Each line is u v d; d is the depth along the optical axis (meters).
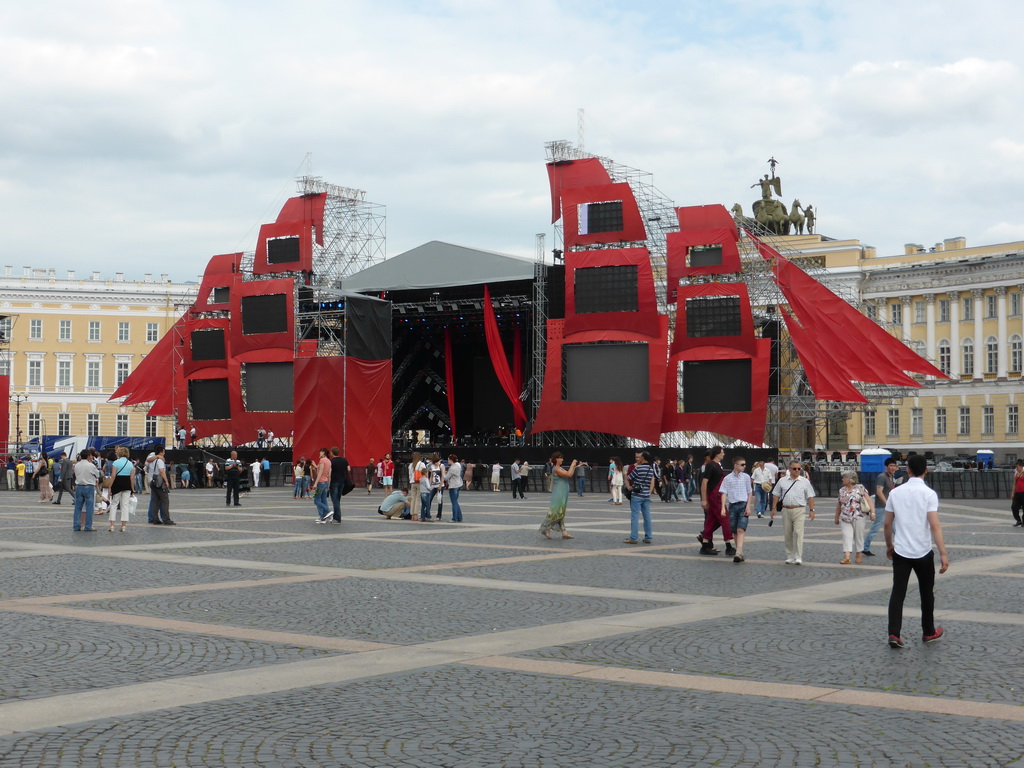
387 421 71.12
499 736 8.51
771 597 16.27
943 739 8.49
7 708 9.24
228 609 14.63
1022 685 10.35
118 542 24.66
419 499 34.44
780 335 75.19
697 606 15.27
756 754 8.08
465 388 89.50
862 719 9.07
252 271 82.00
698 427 66.31
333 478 31.98
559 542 25.94
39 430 113.56
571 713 9.21
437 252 77.38
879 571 20.12
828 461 71.88
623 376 66.94
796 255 89.56
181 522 31.75
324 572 18.97
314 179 78.25
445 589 16.86
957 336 94.62
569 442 71.06
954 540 27.39
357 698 9.67
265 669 10.84
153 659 11.25
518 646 12.14
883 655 11.75
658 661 11.34
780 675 10.72
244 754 7.98
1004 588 17.52
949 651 12.01
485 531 29.16
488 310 73.31
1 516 34.50
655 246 70.69
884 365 66.06
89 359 115.00
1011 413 91.12
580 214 68.25
